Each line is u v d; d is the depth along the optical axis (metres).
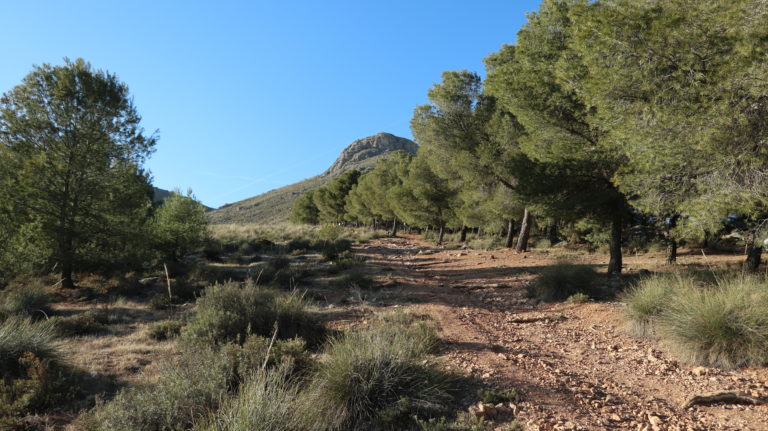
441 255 26.08
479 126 20.84
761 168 6.37
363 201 59.91
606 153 10.58
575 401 4.29
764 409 3.81
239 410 3.59
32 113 13.71
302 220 84.19
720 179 6.56
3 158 13.33
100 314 9.71
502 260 20.84
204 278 15.41
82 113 14.21
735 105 6.27
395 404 4.26
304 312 8.12
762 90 5.75
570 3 11.90
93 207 14.81
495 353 6.15
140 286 14.72
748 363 4.95
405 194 38.84
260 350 5.44
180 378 4.55
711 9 6.36
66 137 14.19
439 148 22.11
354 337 5.45
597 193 11.33
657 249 20.80
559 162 11.77
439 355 6.04
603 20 7.25
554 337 7.25
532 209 13.10
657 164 7.06
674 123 6.61
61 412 4.67
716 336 5.20
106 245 14.68
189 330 6.91
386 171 53.88
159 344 7.45
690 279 7.37
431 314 9.20
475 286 13.61
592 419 3.84
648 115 7.11
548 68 11.77
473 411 4.07
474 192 24.00
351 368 4.50
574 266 11.44
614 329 7.38
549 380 4.92
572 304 9.73
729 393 4.10
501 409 4.11
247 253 25.80
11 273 13.20
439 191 36.06
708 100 6.43
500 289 12.88
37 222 13.37
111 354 6.82
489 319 8.87
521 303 10.65
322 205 74.81
